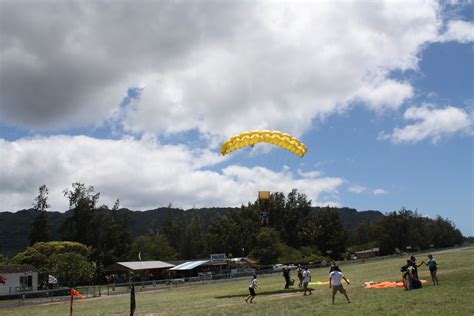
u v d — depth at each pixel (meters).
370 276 44.53
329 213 138.12
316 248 131.12
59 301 49.12
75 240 101.75
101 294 56.38
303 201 161.00
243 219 140.12
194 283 66.12
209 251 129.38
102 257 98.31
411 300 20.36
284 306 23.47
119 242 106.56
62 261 68.69
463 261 51.41
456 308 16.94
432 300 19.69
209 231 132.75
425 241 163.50
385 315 16.83
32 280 64.38
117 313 28.33
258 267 95.00
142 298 43.56
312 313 19.22
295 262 107.88
